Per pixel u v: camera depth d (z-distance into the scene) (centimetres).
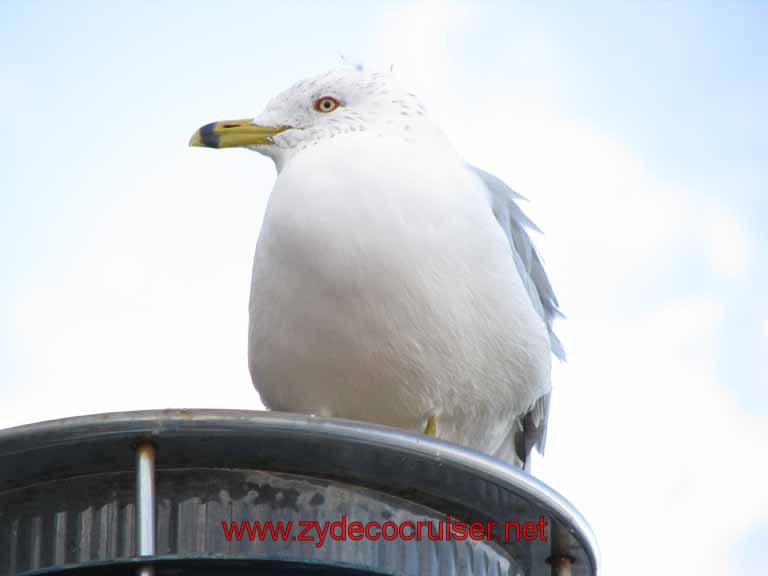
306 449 557
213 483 559
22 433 533
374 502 583
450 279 766
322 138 843
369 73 855
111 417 534
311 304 763
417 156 800
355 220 757
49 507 557
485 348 788
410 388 787
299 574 564
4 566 550
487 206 805
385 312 759
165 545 547
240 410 541
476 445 847
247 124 870
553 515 605
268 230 780
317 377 790
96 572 548
